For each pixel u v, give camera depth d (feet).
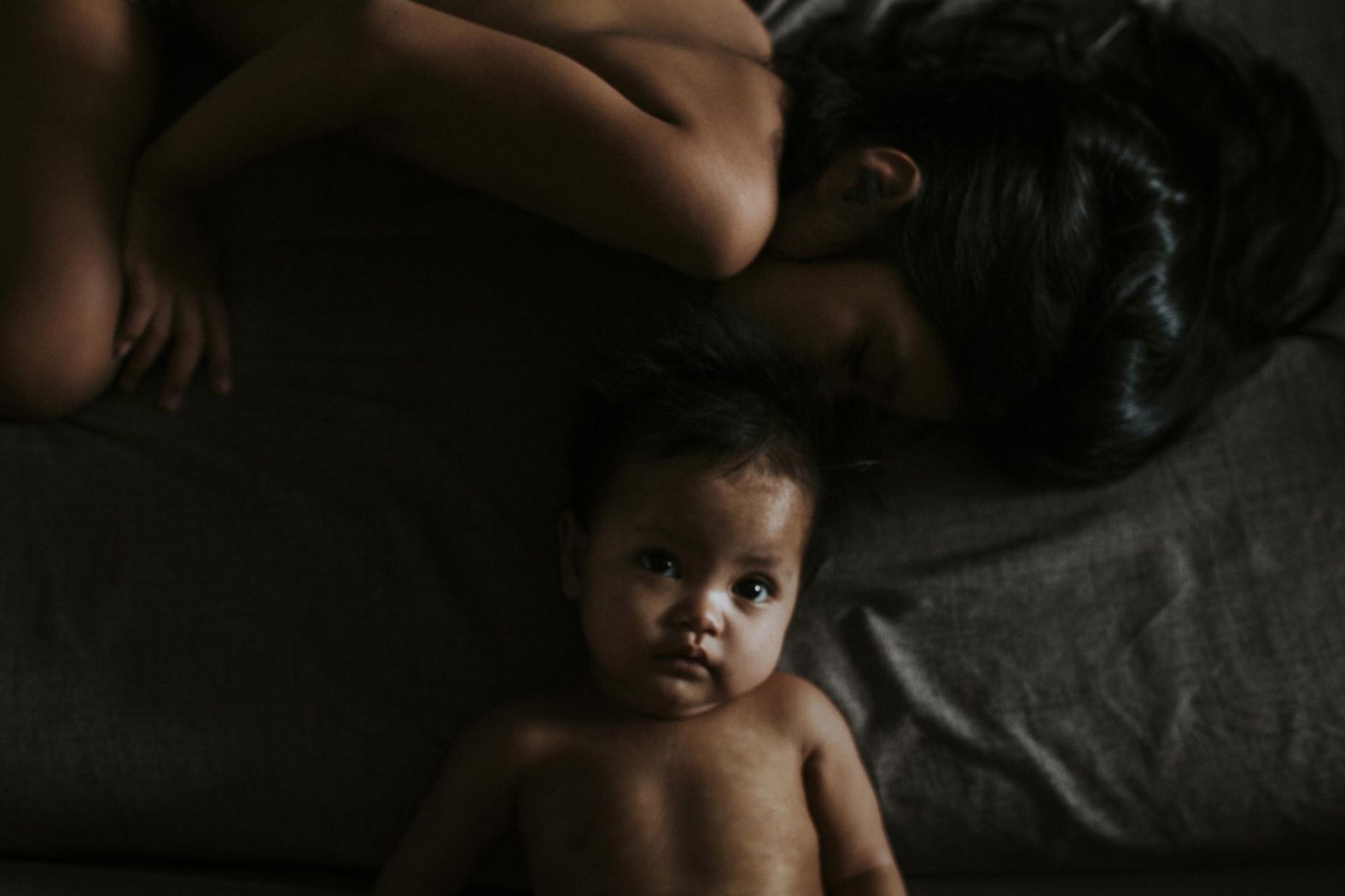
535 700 2.85
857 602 3.24
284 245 3.31
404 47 2.67
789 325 2.87
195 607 3.05
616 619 2.61
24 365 2.90
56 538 3.07
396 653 3.07
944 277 2.83
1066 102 3.09
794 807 2.77
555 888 2.65
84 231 2.91
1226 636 3.26
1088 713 3.20
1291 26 3.61
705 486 2.60
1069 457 3.12
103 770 2.95
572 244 3.36
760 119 2.87
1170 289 2.98
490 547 3.15
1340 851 3.21
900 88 3.12
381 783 3.01
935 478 3.32
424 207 3.36
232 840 2.99
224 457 3.14
